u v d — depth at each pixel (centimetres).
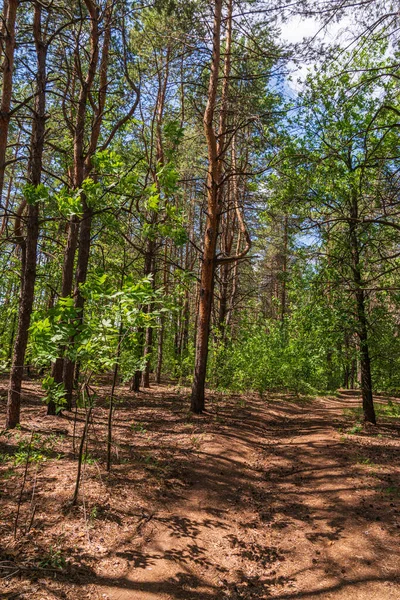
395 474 683
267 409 1441
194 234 2447
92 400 509
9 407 808
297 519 547
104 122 1467
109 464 609
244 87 1250
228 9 1197
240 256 1231
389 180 747
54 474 567
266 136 1152
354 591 385
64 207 551
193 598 365
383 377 1194
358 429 1042
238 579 409
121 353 548
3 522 423
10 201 2078
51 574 351
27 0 749
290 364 1672
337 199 1116
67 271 1019
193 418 1086
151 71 1398
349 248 984
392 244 948
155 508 518
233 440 895
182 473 652
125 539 432
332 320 1059
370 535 484
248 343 1652
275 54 1027
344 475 687
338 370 1989
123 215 1120
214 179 1185
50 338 432
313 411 1523
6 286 1555
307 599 378
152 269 1499
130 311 459
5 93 713
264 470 754
